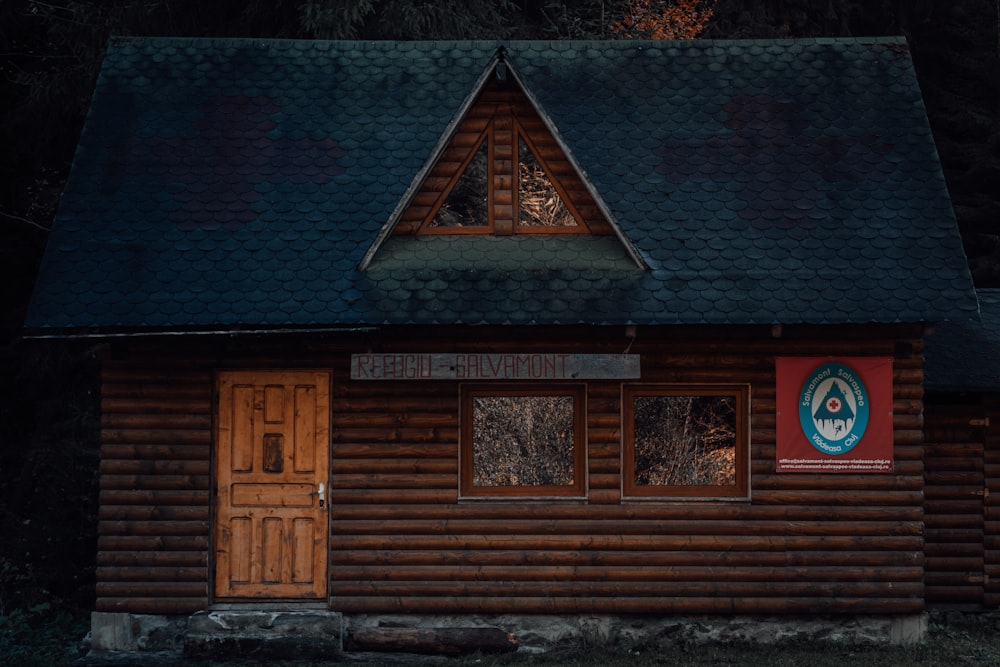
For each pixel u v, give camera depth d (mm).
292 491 14305
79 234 14398
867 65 16141
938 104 29062
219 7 22453
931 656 13742
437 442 14297
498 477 14422
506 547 14180
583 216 14594
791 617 14289
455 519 14227
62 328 14242
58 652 14805
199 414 14289
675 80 16031
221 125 15508
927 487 16156
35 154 22438
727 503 14258
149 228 14500
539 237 14609
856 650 14117
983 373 15789
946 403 16219
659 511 14219
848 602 14180
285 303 13844
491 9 24016
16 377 21422
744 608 14180
